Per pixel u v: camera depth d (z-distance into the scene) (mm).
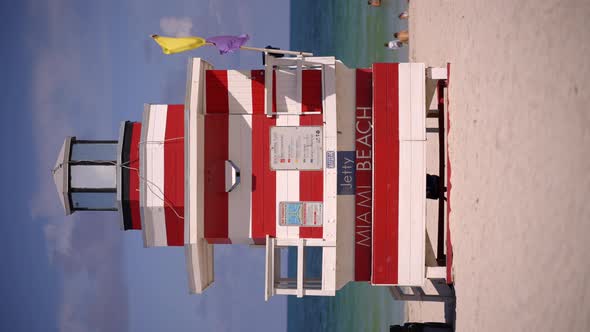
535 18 7668
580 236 6117
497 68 9125
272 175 10328
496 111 9008
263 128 10383
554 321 6512
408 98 10391
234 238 10375
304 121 10352
